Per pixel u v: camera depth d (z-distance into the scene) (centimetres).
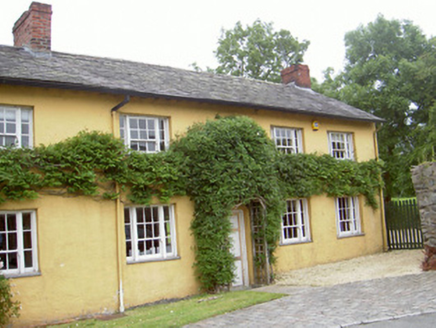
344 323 734
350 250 1680
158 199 1216
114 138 1132
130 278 1148
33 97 1071
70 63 1307
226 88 1567
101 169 1115
